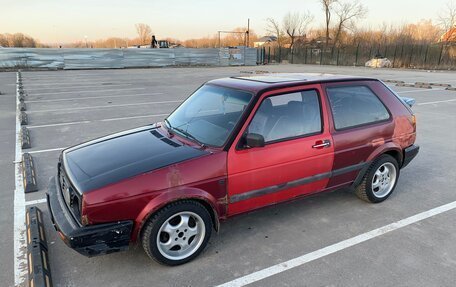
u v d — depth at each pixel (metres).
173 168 3.08
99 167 3.17
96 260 3.34
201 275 3.14
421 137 7.90
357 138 4.12
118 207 2.88
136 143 3.65
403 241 3.69
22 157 6.24
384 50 35.62
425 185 5.20
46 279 2.91
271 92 3.64
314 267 3.25
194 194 3.13
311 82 3.94
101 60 30.61
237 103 3.65
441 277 3.10
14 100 13.08
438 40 42.44
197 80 20.67
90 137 7.78
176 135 3.79
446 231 3.89
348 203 4.59
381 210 4.40
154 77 22.69
